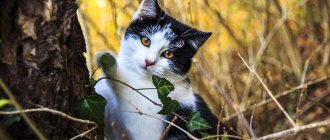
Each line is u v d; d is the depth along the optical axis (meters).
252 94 1.74
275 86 1.78
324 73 1.87
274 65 1.81
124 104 1.18
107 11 1.62
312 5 1.95
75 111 1.00
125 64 1.22
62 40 0.97
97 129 1.04
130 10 1.65
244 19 1.84
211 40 1.78
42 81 0.95
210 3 1.80
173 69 1.24
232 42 1.82
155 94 1.19
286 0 1.91
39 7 0.95
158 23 1.26
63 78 0.97
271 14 1.86
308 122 1.68
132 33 1.25
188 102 1.24
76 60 1.01
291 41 1.87
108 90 1.18
